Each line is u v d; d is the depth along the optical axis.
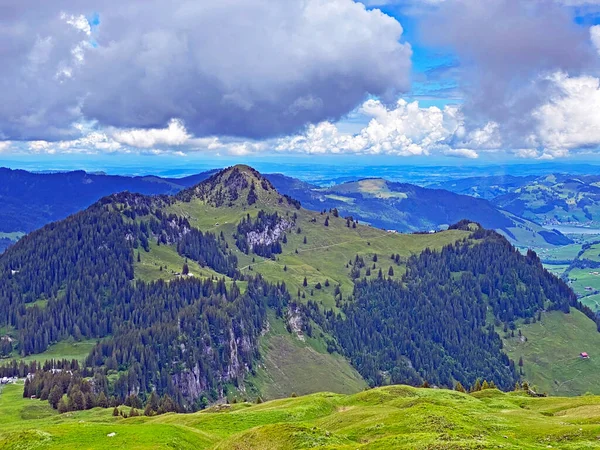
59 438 107.38
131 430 112.94
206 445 112.56
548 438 97.38
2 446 104.38
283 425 102.19
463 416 111.69
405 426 104.31
